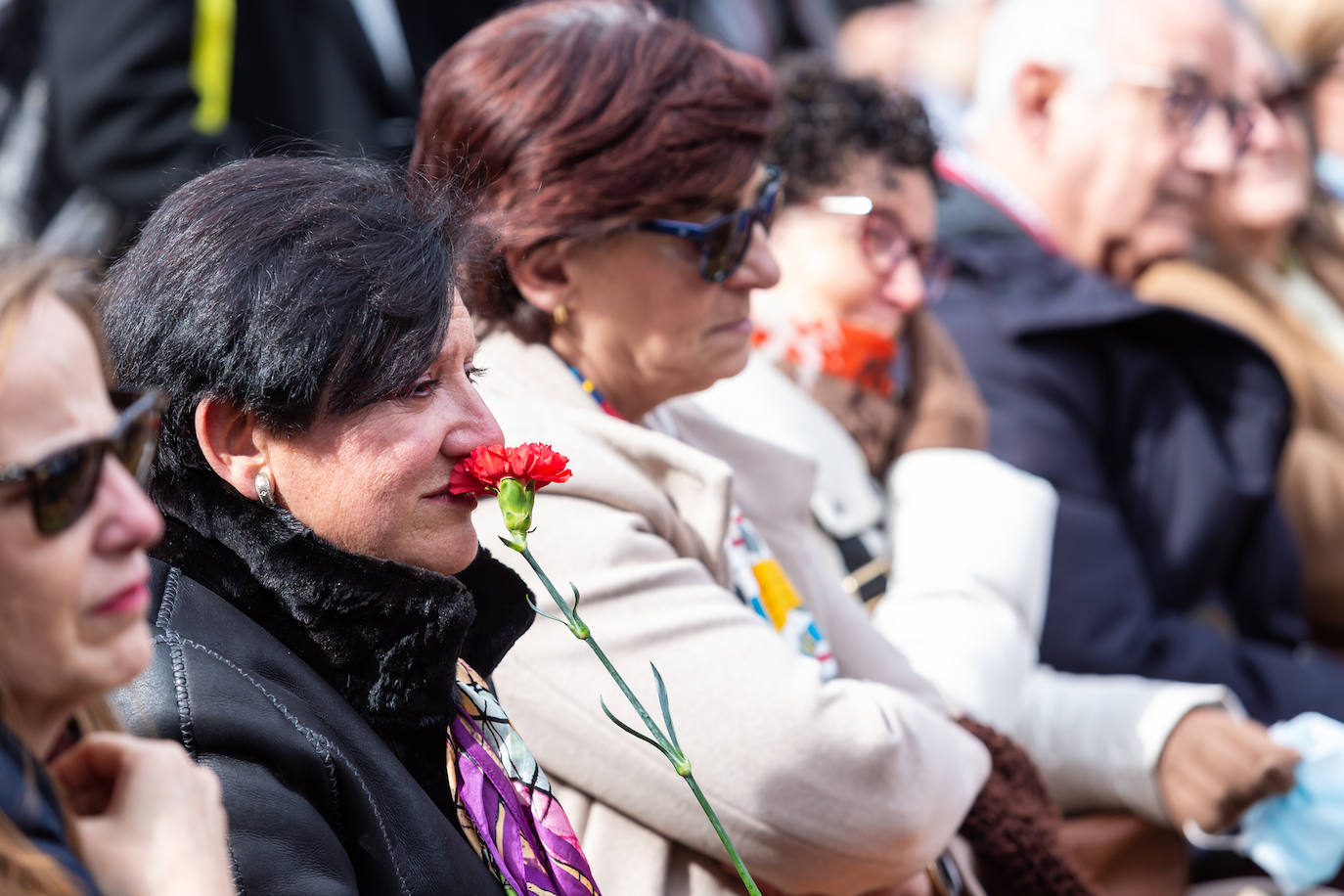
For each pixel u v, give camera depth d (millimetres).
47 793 1874
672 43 3877
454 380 2791
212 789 2010
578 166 3766
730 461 4574
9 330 1772
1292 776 5078
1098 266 7773
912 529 5367
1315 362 8258
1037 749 5434
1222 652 6363
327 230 2613
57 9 7574
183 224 2650
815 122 5434
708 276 3879
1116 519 6469
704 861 3711
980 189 7398
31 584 1805
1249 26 8086
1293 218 8289
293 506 2670
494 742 2953
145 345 2584
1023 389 6695
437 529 2734
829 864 3611
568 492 3693
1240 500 6777
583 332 3975
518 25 3936
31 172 7691
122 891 1852
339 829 2574
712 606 3674
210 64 7598
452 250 2834
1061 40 7504
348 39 7891
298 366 2533
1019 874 4230
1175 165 7605
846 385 5543
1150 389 6859
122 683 1929
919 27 10281
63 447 1803
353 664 2697
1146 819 5301
